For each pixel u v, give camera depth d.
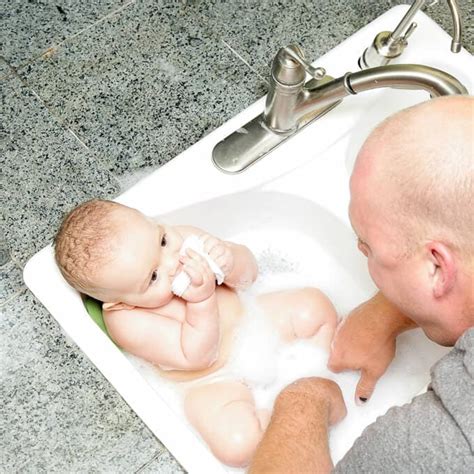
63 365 1.48
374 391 1.32
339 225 1.37
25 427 1.42
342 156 1.37
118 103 1.73
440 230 0.80
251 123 1.36
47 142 1.68
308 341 1.32
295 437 1.01
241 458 1.21
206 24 1.83
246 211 1.39
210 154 1.33
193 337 1.21
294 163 1.35
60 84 1.75
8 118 1.70
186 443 1.09
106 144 1.69
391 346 1.24
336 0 1.87
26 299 1.53
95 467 1.40
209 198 1.31
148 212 1.28
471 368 0.74
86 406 1.44
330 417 1.14
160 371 1.29
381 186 0.83
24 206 1.62
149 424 1.11
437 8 1.85
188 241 1.23
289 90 1.23
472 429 0.71
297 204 1.38
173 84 1.76
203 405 1.24
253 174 1.33
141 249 1.16
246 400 1.25
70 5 1.84
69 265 1.15
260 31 1.83
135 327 1.22
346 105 1.37
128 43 1.80
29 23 1.82
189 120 1.72
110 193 1.64
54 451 1.41
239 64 1.79
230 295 1.32
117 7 1.84
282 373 1.33
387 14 1.44
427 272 0.85
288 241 1.46
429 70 1.13
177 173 1.31
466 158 0.77
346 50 1.41
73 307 1.19
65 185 1.64
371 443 0.78
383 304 1.22
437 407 0.76
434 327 0.93
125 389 1.13
